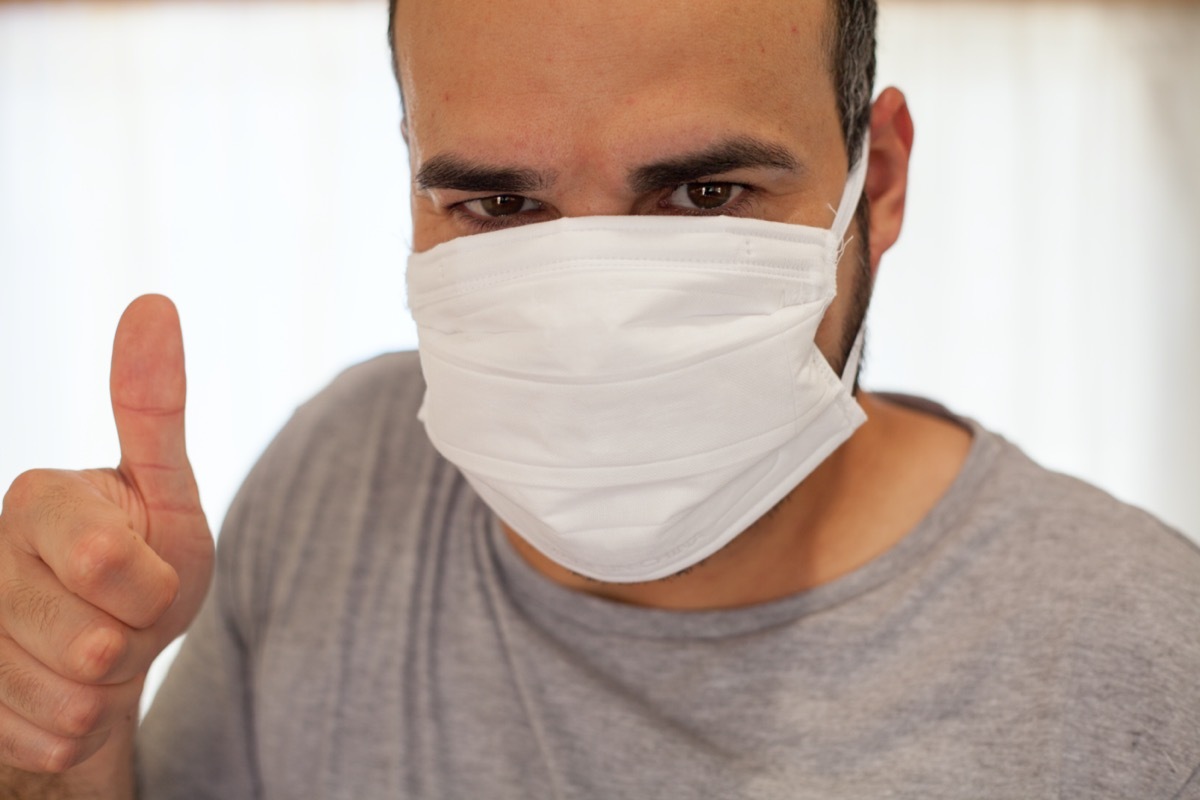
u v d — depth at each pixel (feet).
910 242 12.12
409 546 3.80
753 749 3.14
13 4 11.52
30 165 11.66
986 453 3.45
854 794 3.01
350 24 11.75
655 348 2.75
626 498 2.88
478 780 3.42
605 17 2.59
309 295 11.85
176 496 3.06
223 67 11.70
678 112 2.63
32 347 11.76
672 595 3.36
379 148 11.84
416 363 4.26
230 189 11.77
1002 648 3.07
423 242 3.15
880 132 3.40
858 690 3.15
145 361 2.97
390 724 3.58
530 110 2.65
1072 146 12.06
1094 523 3.24
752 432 2.89
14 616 2.66
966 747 2.99
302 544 3.94
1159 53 11.98
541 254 2.77
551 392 2.80
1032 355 12.10
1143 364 12.12
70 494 2.72
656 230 2.75
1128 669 2.93
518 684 3.44
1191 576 3.11
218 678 4.00
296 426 4.22
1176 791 2.79
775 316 2.87
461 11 2.68
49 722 2.67
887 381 12.21
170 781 3.88
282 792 3.69
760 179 2.83
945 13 12.00
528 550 3.61
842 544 3.34
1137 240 12.07
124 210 11.71
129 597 2.61
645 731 3.23
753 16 2.69
